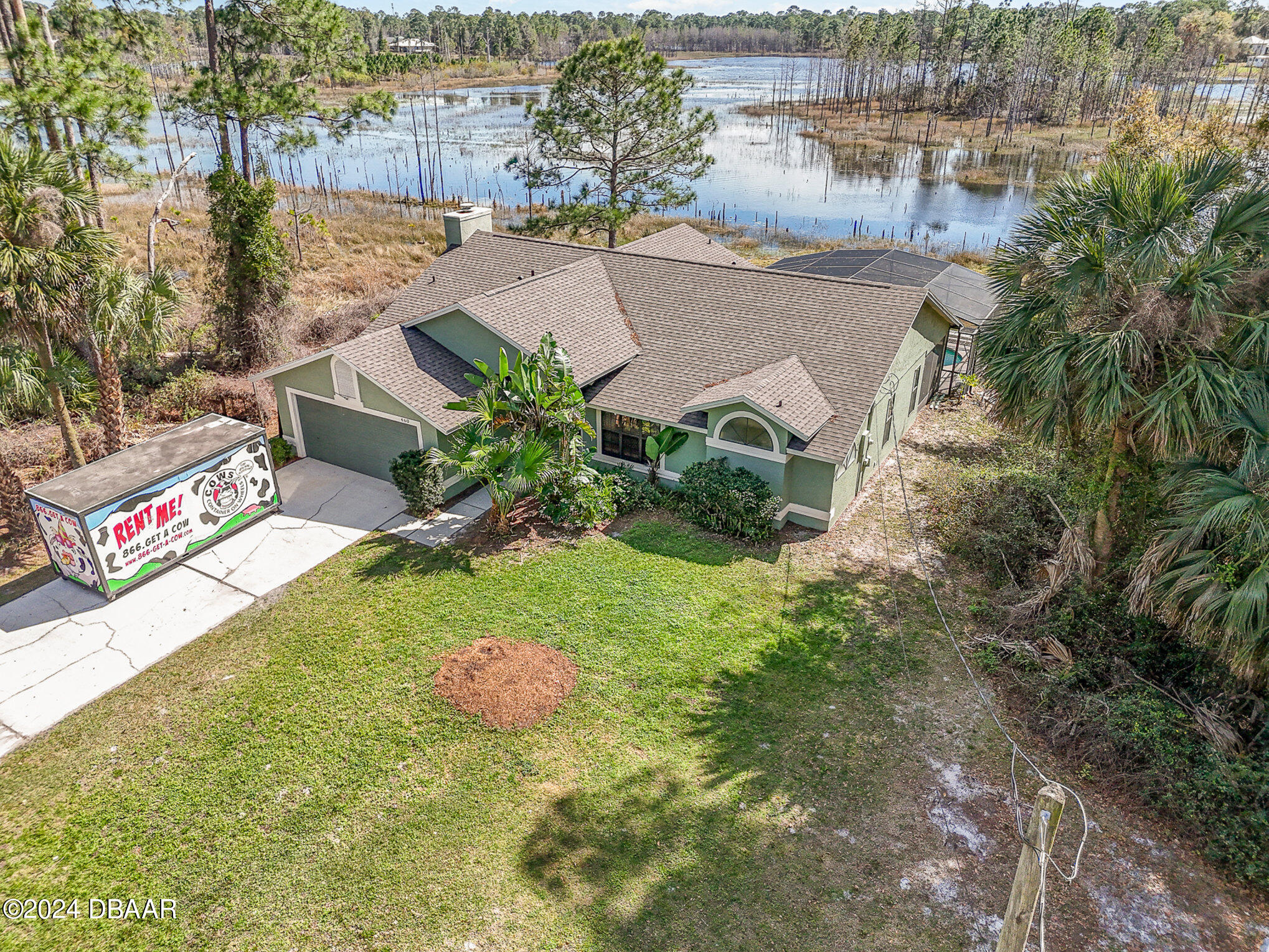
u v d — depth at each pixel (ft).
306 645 48.34
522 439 59.62
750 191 212.43
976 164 247.50
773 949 31.24
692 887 33.78
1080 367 41.75
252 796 38.06
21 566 56.24
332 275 124.57
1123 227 42.04
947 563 56.75
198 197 174.91
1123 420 43.24
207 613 51.44
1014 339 46.55
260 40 101.55
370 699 44.04
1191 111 274.16
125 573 52.80
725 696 44.52
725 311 70.44
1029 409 45.68
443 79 481.05
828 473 58.59
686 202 119.75
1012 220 178.50
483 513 63.82
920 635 49.32
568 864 34.78
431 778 39.09
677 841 35.94
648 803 37.83
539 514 63.21
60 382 58.75
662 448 63.62
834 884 33.91
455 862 34.83
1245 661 34.86
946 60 352.90
